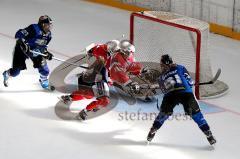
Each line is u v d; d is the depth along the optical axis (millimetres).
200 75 17250
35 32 16484
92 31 24359
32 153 13930
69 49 21797
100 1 29125
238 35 23469
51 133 14992
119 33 24219
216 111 16484
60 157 13758
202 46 17297
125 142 14516
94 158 13711
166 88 14094
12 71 17297
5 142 14461
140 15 18391
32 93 17516
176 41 18891
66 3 29156
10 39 22984
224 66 20484
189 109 13914
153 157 13773
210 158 13773
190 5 24906
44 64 17266
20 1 29453
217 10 23938
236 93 17906
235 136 14945
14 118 15836
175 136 14867
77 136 14836
